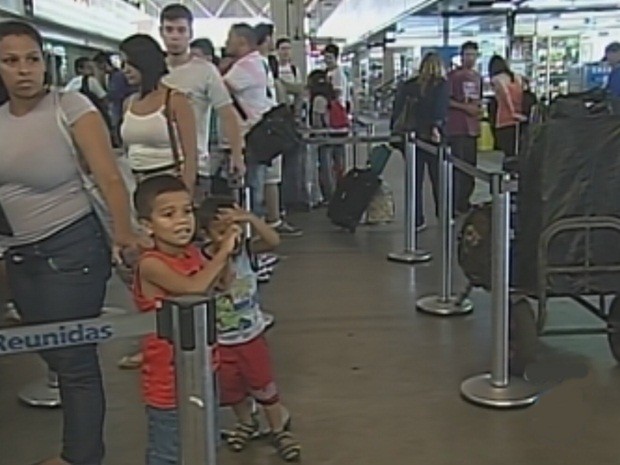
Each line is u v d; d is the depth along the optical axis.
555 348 4.10
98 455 2.56
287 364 3.93
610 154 3.51
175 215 2.34
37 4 11.27
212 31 22.81
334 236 7.07
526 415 3.30
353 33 23.52
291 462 2.94
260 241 2.87
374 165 7.48
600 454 2.96
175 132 3.47
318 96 8.54
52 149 2.30
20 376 3.85
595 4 13.33
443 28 16.62
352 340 4.27
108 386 3.70
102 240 2.47
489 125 9.72
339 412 3.37
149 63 3.46
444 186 4.77
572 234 3.55
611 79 8.14
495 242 3.42
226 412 3.35
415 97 6.98
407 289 5.27
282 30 13.03
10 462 2.99
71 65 14.09
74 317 2.43
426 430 3.18
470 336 4.30
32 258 2.40
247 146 5.55
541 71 14.66
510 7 13.39
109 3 16.83
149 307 2.23
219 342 2.80
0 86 2.30
